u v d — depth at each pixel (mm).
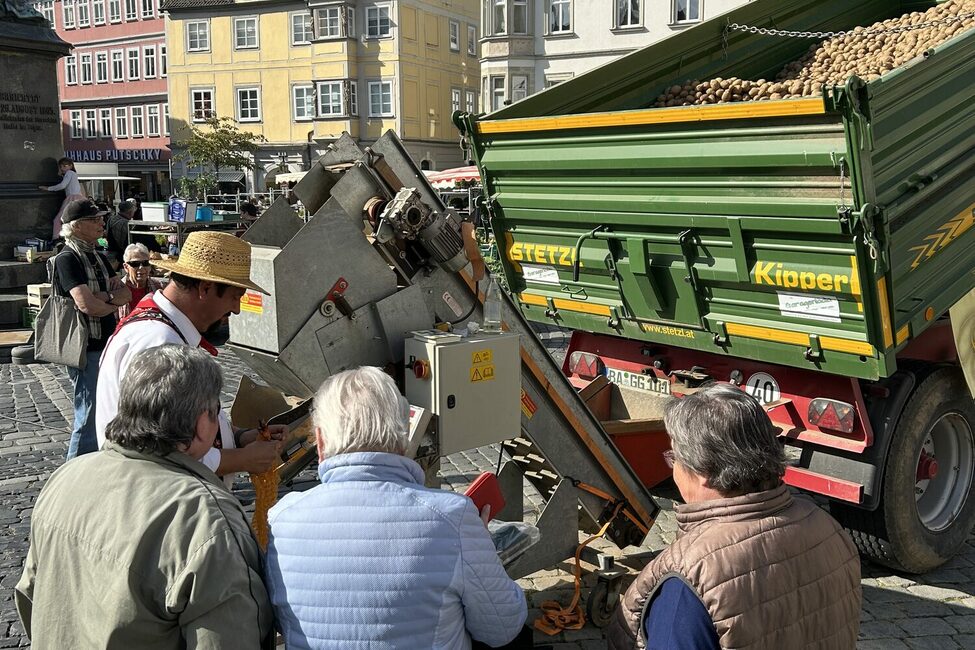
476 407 3459
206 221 16547
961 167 4492
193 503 2016
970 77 4438
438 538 2043
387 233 3520
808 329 4398
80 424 6078
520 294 5977
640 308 5156
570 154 5090
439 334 3408
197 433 2193
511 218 5695
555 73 34062
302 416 3400
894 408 4570
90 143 56812
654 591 2102
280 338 3240
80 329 5898
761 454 2129
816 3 6977
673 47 6215
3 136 13117
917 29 6027
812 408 4762
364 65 44281
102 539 2014
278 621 2111
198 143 42969
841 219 3938
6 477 6367
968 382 4863
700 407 2215
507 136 5441
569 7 33406
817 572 2096
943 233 4473
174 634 2016
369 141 44844
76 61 56562
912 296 4312
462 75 48562
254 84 47406
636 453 5273
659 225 4801
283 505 2162
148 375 2135
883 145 3926
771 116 4078
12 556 5016
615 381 5910
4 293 12445
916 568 4875
